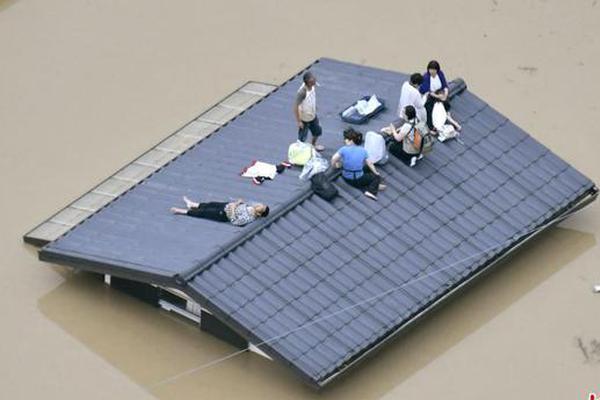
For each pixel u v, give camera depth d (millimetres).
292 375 69938
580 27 92750
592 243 78000
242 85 88562
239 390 69312
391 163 76125
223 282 69188
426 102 78125
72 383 70062
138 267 70312
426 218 74375
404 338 72375
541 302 74438
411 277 71688
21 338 72500
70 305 74188
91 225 74938
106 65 91062
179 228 72938
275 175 75375
